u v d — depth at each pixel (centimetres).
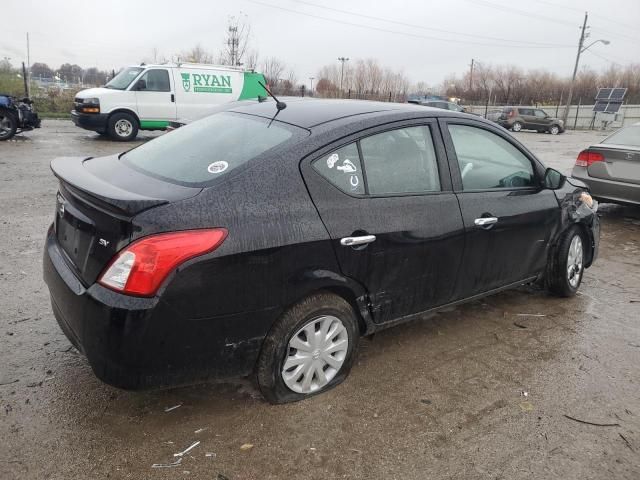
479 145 379
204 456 252
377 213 304
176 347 244
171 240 235
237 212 255
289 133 296
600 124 4375
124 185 275
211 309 248
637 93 6388
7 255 493
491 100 5716
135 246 233
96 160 346
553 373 344
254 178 266
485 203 368
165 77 1482
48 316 379
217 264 245
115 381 240
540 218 415
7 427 262
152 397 293
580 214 452
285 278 268
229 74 1567
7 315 376
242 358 268
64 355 329
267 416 283
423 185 337
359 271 299
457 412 297
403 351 363
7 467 237
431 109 358
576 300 471
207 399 295
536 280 446
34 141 1338
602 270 560
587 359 365
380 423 284
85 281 252
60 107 2248
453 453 264
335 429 277
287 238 266
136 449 253
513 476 251
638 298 482
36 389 293
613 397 320
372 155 311
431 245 332
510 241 391
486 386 325
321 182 285
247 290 257
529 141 2417
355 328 311
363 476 246
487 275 383
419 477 247
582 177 756
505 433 281
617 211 854
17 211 650
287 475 244
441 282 349
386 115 326
